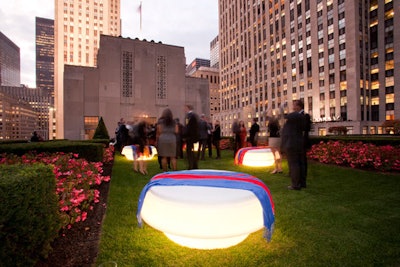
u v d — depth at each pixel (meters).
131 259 2.53
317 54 60.44
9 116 167.88
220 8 104.88
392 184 5.61
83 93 31.16
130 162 10.03
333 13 56.91
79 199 3.42
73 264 2.49
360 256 2.59
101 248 2.75
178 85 35.66
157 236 3.05
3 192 1.91
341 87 55.25
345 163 8.37
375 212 3.83
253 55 82.62
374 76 54.97
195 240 2.57
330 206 4.12
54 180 2.68
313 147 10.00
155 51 34.75
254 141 10.82
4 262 1.97
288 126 5.22
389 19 52.78
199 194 2.58
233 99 94.94
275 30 73.50
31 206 2.20
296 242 2.89
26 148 6.92
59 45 81.50
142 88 33.81
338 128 47.09
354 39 52.88
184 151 13.54
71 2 83.88
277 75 72.69
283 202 4.35
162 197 2.66
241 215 2.50
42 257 2.54
